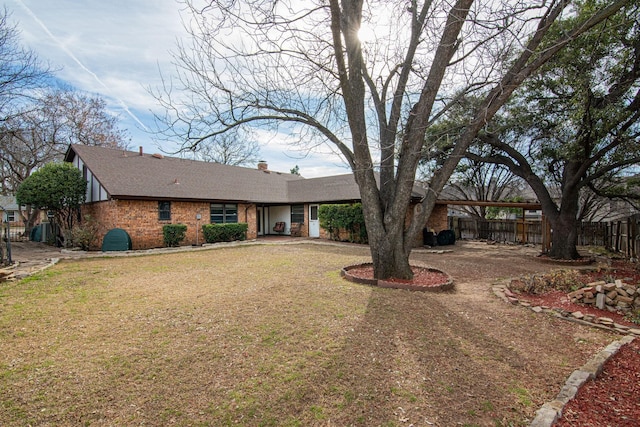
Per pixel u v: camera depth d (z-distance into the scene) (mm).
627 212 18609
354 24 6594
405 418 2611
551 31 9164
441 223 18344
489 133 12055
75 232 13445
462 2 6074
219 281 7465
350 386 3049
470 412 2697
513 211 26203
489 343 4066
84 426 2508
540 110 11328
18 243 17922
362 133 6949
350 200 18141
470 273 8812
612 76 9102
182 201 15656
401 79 7453
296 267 9258
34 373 3273
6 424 2512
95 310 5305
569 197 11219
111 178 14078
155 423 2541
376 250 7250
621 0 5383
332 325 4516
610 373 3402
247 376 3213
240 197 18375
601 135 9406
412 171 7027
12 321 4785
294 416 2629
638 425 2541
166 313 5105
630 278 7676
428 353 3734
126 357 3619
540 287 6695
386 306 5355
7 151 18094
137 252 12555
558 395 2920
